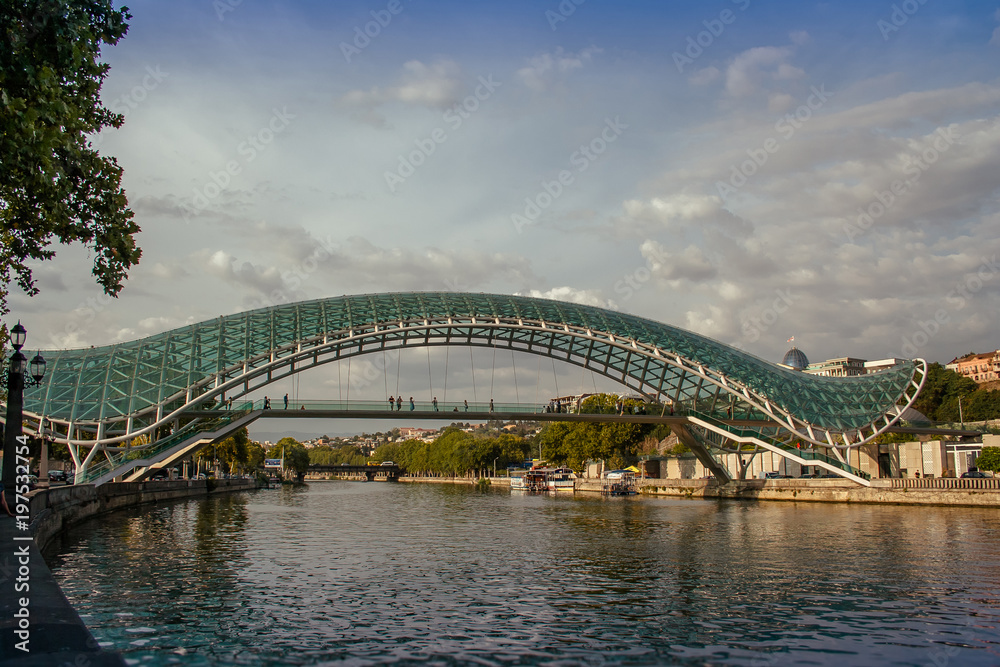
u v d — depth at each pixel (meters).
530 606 27.59
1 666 10.77
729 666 20.41
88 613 25.77
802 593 30.22
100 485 67.25
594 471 160.75
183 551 42.19
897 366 113.88
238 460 156.62
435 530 56.91
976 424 128.88
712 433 113.62
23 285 25.80
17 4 19.05
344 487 198.88
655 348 103.81
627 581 32.94
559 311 104.50
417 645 22.08
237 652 21.03
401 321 94.94
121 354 84.44
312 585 31.61
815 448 109.06
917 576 34.22
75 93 22.56
